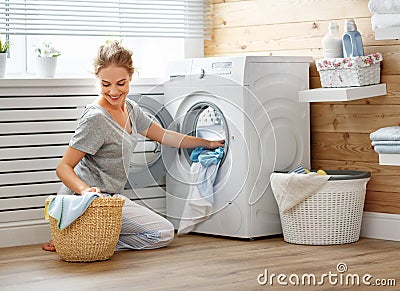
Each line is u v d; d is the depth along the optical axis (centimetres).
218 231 424
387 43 404
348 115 423
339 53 411
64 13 459
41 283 317
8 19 438
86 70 427
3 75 418
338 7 424
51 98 419
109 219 356
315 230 394
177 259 362
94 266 349
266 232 419
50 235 421
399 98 400
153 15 493
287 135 425
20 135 412
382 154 378
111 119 384
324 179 389
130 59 386
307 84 432
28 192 415
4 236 407
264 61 413
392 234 407
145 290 301
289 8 449
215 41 495
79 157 380
